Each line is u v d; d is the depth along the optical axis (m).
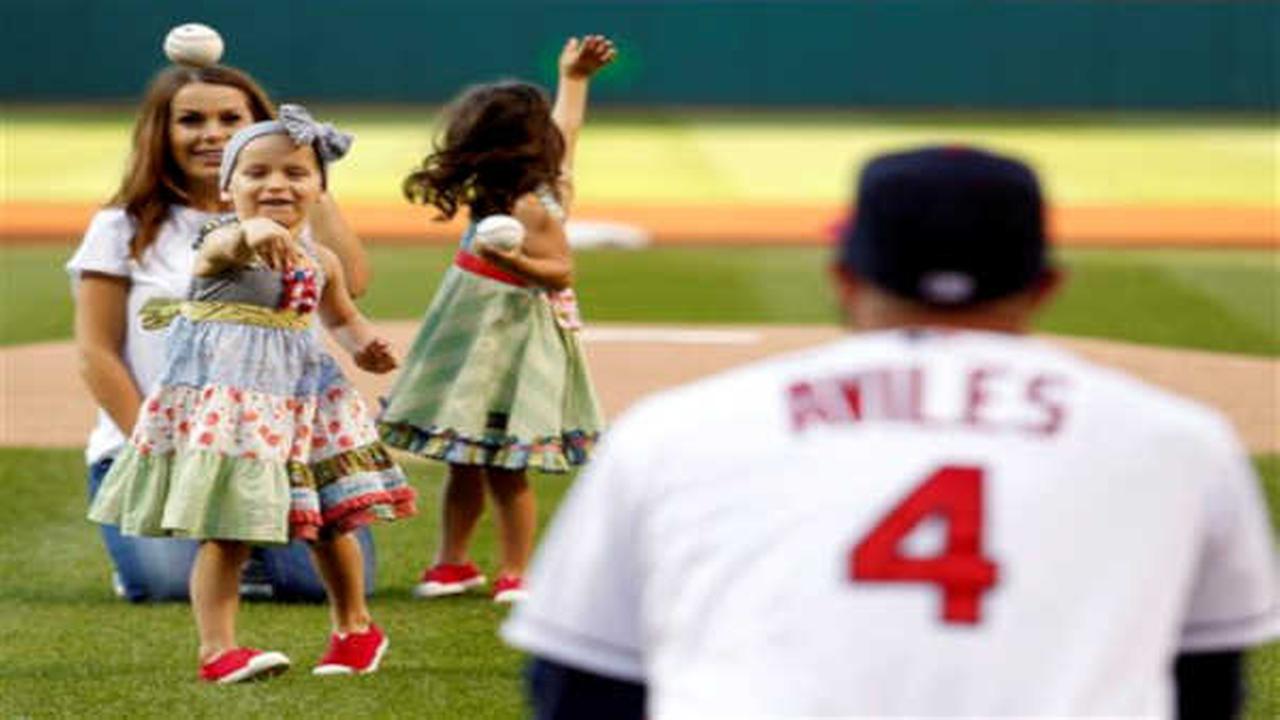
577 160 90.50
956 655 8.23
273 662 19.03
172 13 118.62
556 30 119.44
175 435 18.20
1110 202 75.00
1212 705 8.99
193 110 20.42
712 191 78.50
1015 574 8.30
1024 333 9.01
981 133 107.44
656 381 37.91
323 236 21.31
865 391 8.64
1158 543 8.44
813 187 80.44
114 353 20.44
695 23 120.50
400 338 42.75
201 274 18.09
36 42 118.50
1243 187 81.69
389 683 19.27
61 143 96.00
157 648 20.75
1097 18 120.19
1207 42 120.19
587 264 56.38
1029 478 8.41
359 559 19.38
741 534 8.42
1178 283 52.88
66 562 24.86
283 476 18.09
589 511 8.77
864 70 120.94
